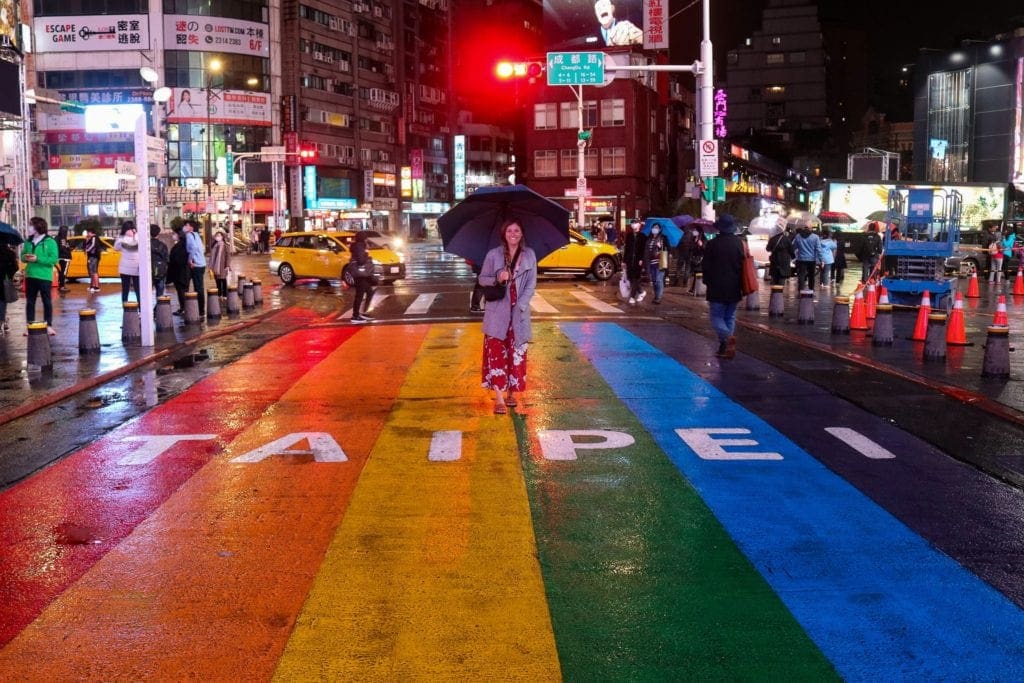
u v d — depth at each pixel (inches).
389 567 196.2
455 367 472.7
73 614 174.1
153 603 178.5
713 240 480.4
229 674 149.0
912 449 297.6
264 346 558.6
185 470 279.3
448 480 264.7
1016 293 982.4
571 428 330.6
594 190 2896.2
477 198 330.6
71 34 3181.6
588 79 1186.6
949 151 3063.5
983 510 235.0
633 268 802.2
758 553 203.6
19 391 400.8
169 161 3171.8
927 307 548.1
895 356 482.3
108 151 3184.1
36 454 301.9
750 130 5703.7
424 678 146.7
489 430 328.5
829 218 1843.0
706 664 151.1
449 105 4699.8
